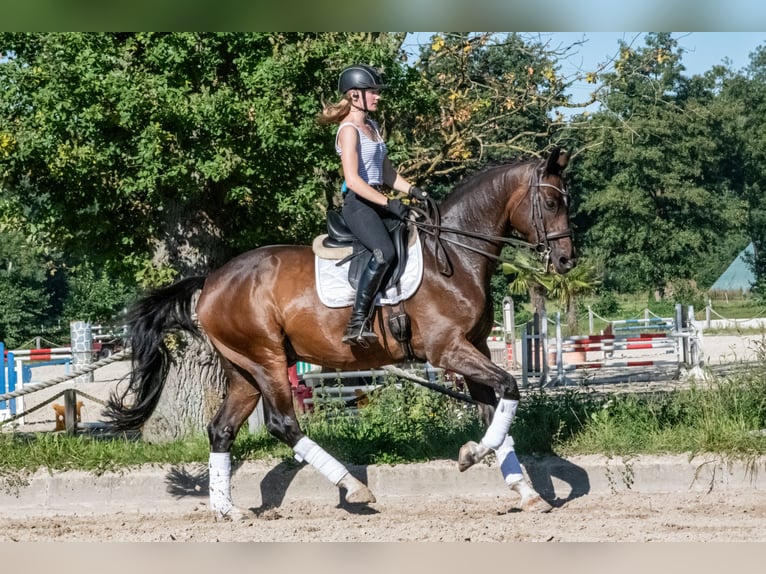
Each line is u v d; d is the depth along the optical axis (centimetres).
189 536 713
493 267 748
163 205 1124
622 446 826
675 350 2325
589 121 1817
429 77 1636
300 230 1173
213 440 786
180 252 1148
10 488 841
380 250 718
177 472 846
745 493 784
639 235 5247
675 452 819
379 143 751
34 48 1051
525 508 738
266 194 1082
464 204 743
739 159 6425
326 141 1048
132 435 1267
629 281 5538
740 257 5769
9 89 1025
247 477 830
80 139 1023
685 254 5450
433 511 775
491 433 717
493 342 2892
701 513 731
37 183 1103
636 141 5038
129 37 1054
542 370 1994
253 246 1152
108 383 2116
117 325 825
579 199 5641
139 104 969
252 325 766
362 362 755
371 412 1053
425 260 730
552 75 1652
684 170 5275
